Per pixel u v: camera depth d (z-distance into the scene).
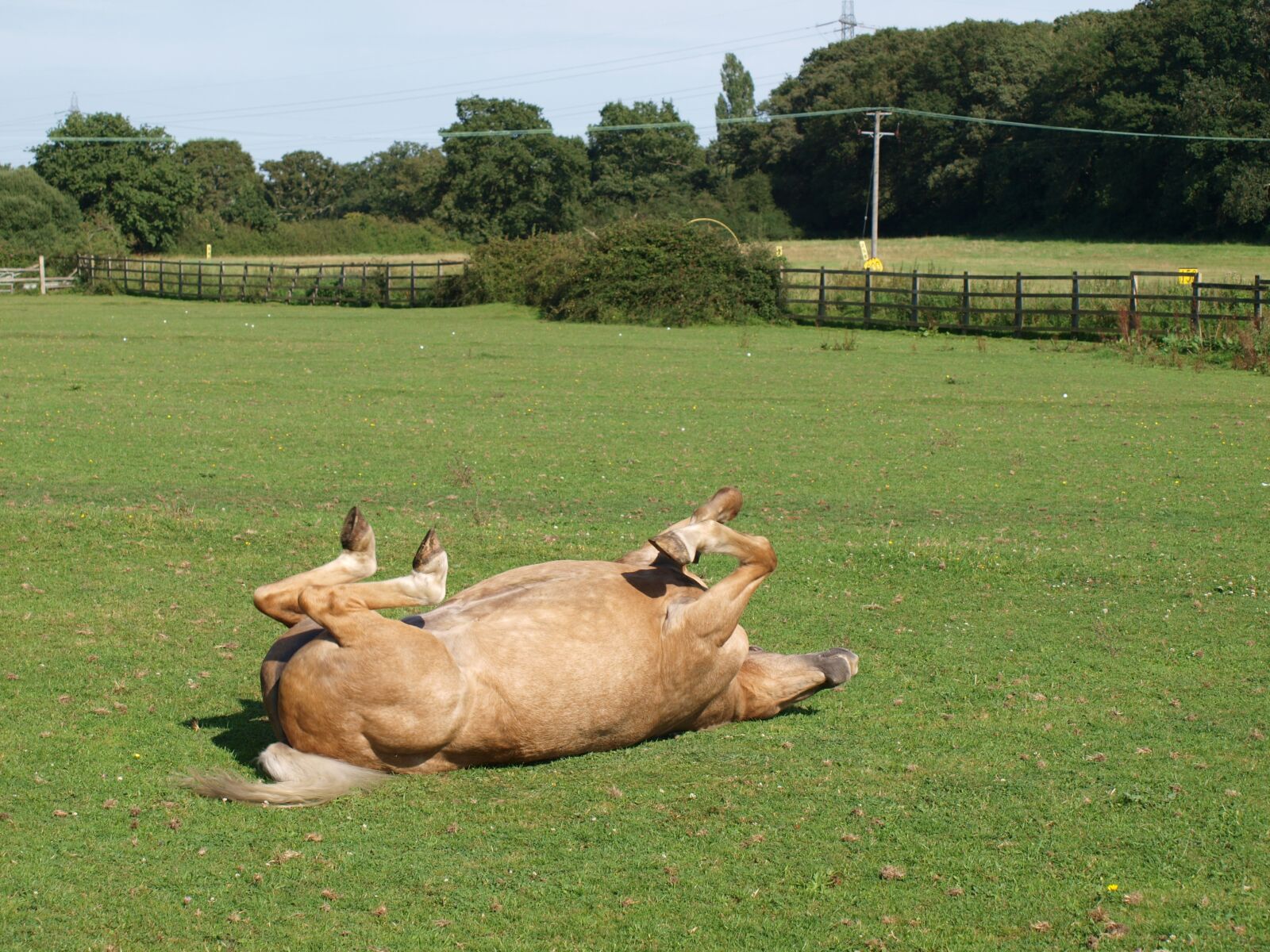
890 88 92.31
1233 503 11.22
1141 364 24.28
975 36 89.19
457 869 4.11
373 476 12.03
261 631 6.93
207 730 5.42
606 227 36.62
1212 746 5.32
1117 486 12.01
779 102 103.31
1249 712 5.78
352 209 132.62
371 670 4.47
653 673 4.93
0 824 4.39
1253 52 71.12
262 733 5.39
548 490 11.47
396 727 4.53
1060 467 13.03
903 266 60.09
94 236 58.06
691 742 5.25
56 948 3.61
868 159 95.06
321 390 18.62
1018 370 22.94
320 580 4.55
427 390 18.91
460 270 50.28
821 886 4.00
